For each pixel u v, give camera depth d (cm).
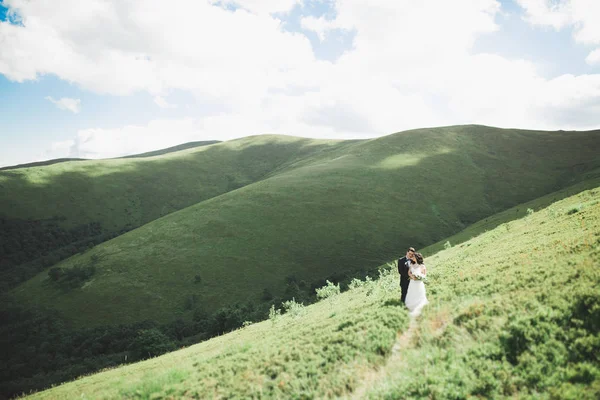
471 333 985
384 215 13475
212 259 11281
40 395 2466
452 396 754
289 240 11994
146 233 13500
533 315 913
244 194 15150
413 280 1351
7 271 14488
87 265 11919
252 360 1300
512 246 2109
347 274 9894
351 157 19200
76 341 8500
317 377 1014
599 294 878
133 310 9631
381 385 878
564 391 664
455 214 14138
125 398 1247
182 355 3105
